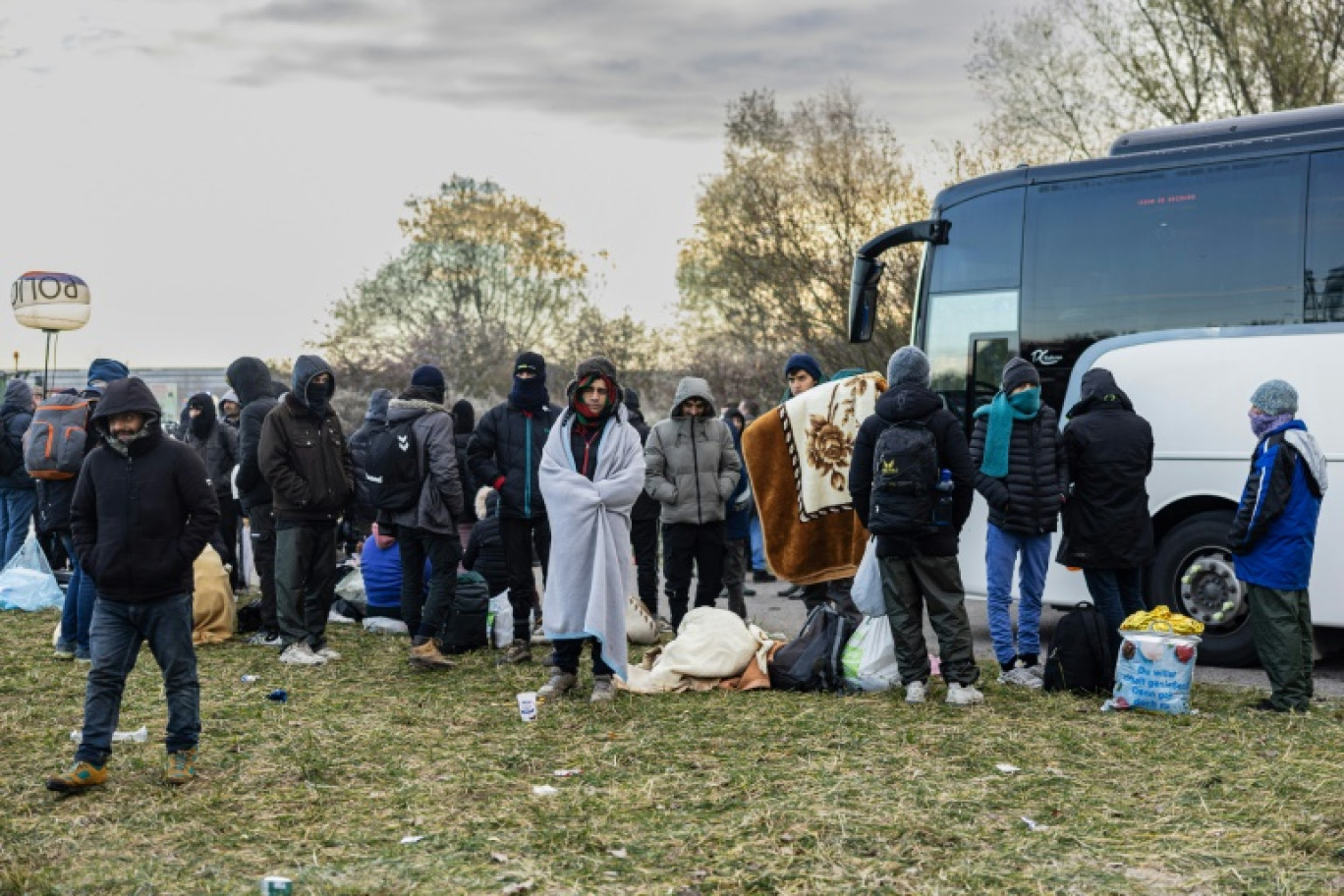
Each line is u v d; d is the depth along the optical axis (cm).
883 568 770
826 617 834
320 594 938
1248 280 970
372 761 638
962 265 1084
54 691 827
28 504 1238
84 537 587
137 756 650
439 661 881
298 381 911
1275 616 742
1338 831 514
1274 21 2175
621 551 778
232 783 599
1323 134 957
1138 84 2356
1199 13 2238
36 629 1086
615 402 792
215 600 1016
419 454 878
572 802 560
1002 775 599
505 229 4753
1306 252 952
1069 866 475
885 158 2916
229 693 816
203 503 593
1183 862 480
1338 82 2150
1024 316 1049
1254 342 938
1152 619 750
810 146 2928
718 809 549
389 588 1096
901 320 2798
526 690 816
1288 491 731
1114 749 651
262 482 1004
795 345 3014
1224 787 576
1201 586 952
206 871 479
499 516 910
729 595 1077
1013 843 501
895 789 573
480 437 907
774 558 943
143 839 518
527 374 909
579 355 4175
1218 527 944
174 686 597
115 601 590
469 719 731
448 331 4466
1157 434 961
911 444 750
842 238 2930
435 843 507
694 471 944
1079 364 1005
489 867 479
